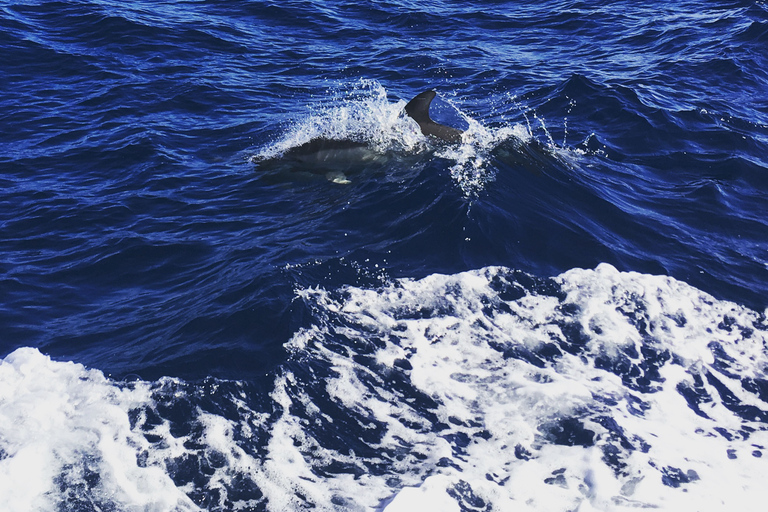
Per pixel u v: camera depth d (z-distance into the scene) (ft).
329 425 24.38
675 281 32.73
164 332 28.58
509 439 24.13
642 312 30.42
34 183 41.60
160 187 40.88
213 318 28.94
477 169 39.40
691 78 56.95
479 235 34.22
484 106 53.11
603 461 23.31
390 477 22.67
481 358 27.48
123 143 46.01
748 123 48.83
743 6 72.49
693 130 47.65
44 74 56.65
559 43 67.72
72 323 29.96
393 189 37.81
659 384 26.84
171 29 66.59
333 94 55.26
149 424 23.98
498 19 74.49
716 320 30.48
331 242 33.94
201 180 41.68
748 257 35.06
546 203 37.65
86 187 41.16
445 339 28.27
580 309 30.30
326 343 27.68
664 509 21.59
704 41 64.64
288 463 22.91
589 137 46.70
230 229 36.27
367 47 65.98
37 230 37.04
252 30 68.85
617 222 36.99
